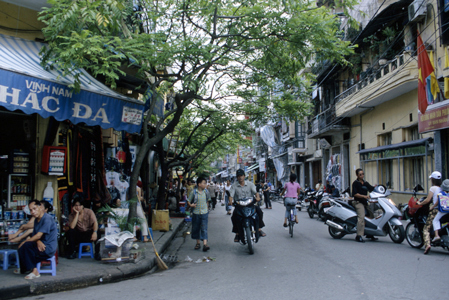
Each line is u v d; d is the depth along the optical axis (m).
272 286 5.37
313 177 30.42
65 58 6.30
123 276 6.23
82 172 9.57
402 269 6.17
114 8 6.48
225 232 12.00
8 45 7.21
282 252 8.16
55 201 7.84
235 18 8.81
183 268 6.98
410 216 8.18
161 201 13.97
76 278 5.72
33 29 8.18
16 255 6.28
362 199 9.25
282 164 37.41
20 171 7.51
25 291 5.24
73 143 9.05
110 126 6.96
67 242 7.45
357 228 9.27
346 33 19.67
